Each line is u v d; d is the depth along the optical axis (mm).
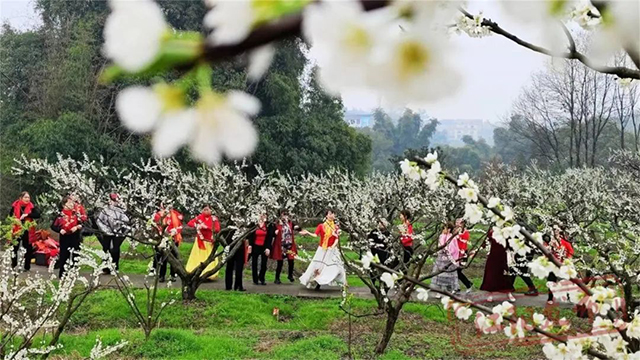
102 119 22766
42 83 23688
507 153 53844
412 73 345
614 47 474
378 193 15547
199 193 12812
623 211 13586
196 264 11781
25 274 11789
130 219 11703
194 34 349
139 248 15938
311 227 20781
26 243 12078
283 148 26375
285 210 13055
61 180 12469
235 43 345
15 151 21203
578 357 2652
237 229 10984
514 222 2807
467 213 2773
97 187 13352
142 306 10234
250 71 360
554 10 445
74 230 11297
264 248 12570
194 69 349
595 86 29906
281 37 346
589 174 20203
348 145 28203
